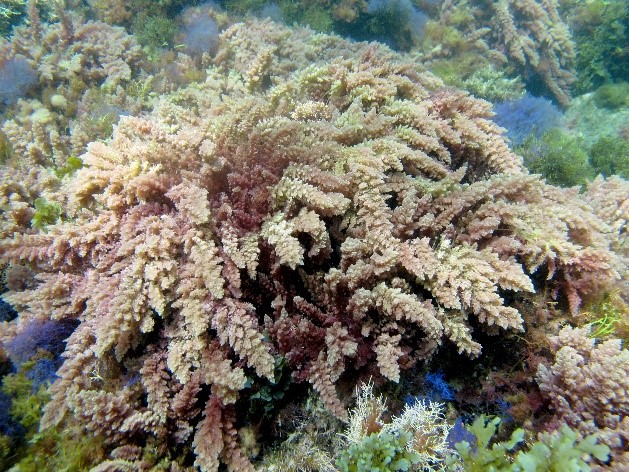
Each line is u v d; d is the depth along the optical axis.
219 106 0.49
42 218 0.42
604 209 0.46
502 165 0.45
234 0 0.89
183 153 0.39
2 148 0.54
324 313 0.34
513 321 0.32
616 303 0.37
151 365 0.32
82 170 0.39
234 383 0.30
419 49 0.97
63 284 0.36
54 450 0.31
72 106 0.64
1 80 0.64
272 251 0.35
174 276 0.33
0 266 0.40
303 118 0.46
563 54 1.01
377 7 0.92
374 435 0.29
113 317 0.31
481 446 0.29
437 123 0.44
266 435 0.33
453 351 0.36
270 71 0.61
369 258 0.34
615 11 1.04
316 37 0.74
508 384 0.35
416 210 0.37
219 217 0.35
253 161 0.38
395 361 0.31
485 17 0.99
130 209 0.36
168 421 0.31
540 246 0.36
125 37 0.73
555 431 0.29
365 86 0.47
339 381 0.34
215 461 0.29
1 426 0.31
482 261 0.34
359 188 0.36
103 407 0.30
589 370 0.31
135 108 0.63
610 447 0.28
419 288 0.35
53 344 0.35
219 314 0.31
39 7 0.90
